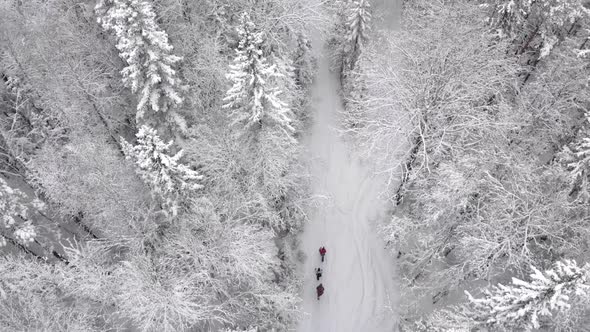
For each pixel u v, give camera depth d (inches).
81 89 965.2
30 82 1001.5
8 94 1059.3
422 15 1226.0
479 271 879.1
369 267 1104.8
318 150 1302.9
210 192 912.3
